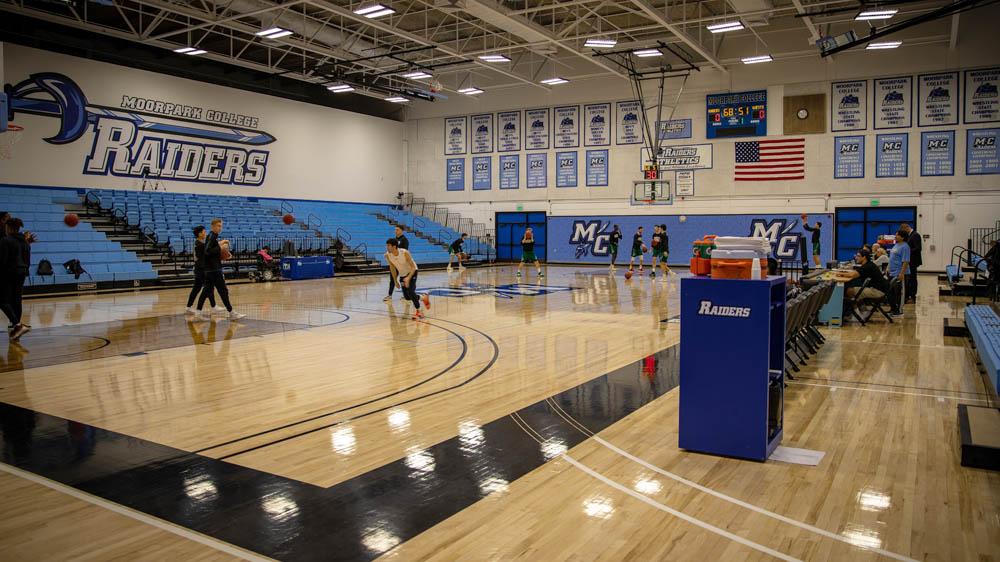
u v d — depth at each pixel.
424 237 27.48
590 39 18.59
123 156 20.16
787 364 7.08
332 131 26.95
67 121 18.80
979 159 20.94
